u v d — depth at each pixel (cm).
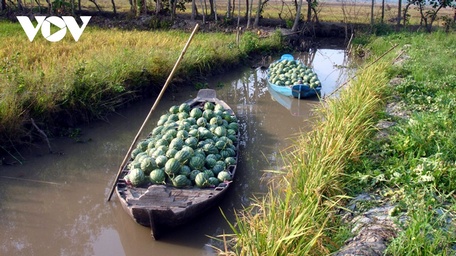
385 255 520
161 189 732
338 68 2309
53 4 2866
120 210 835
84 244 762
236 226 784
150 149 914
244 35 2519
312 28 3183
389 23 3553
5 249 736
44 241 764
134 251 744
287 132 1299
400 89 1284
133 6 3216
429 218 557
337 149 773
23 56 1487
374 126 982
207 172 852
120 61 1469
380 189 704
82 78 1260
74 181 959
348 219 645
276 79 1723
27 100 1117
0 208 844
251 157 1096
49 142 1132
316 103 1573
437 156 720
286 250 529
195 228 779
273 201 640
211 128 1068
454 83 1322
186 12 3684
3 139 1043
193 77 1797
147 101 1508
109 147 1152
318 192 664
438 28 3078
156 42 1972
